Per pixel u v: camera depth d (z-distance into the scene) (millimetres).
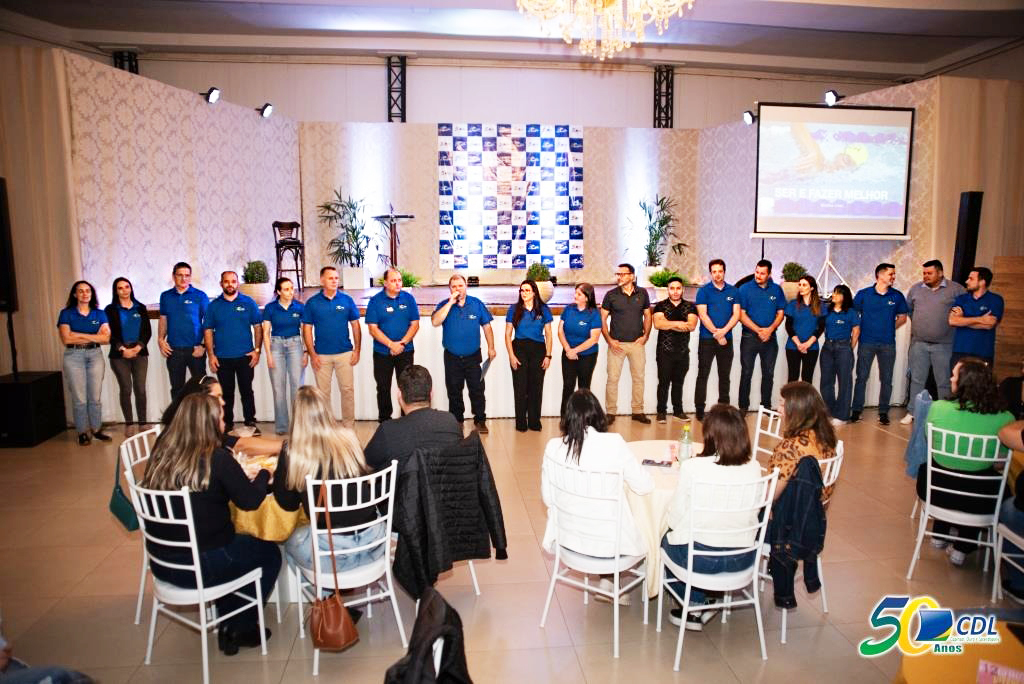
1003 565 3320
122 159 7418
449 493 3020
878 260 8438
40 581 3543
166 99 8211
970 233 7078
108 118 7180
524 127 11633
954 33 9961
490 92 12023
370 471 2859
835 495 4637
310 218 11461
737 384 6871
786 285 7543
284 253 11109
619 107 12289
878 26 9570
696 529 2781
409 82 11859
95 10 9570
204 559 2729
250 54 11500
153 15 9805
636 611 3268
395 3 8602
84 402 5848
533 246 11898
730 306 6328
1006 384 4168
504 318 6578
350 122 11422
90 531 4141
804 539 2846
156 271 8086
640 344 6320
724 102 12547
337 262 11555
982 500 3330
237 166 9758
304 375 6652
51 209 6301
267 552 2930
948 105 7586
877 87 12984
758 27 10188
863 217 7848
